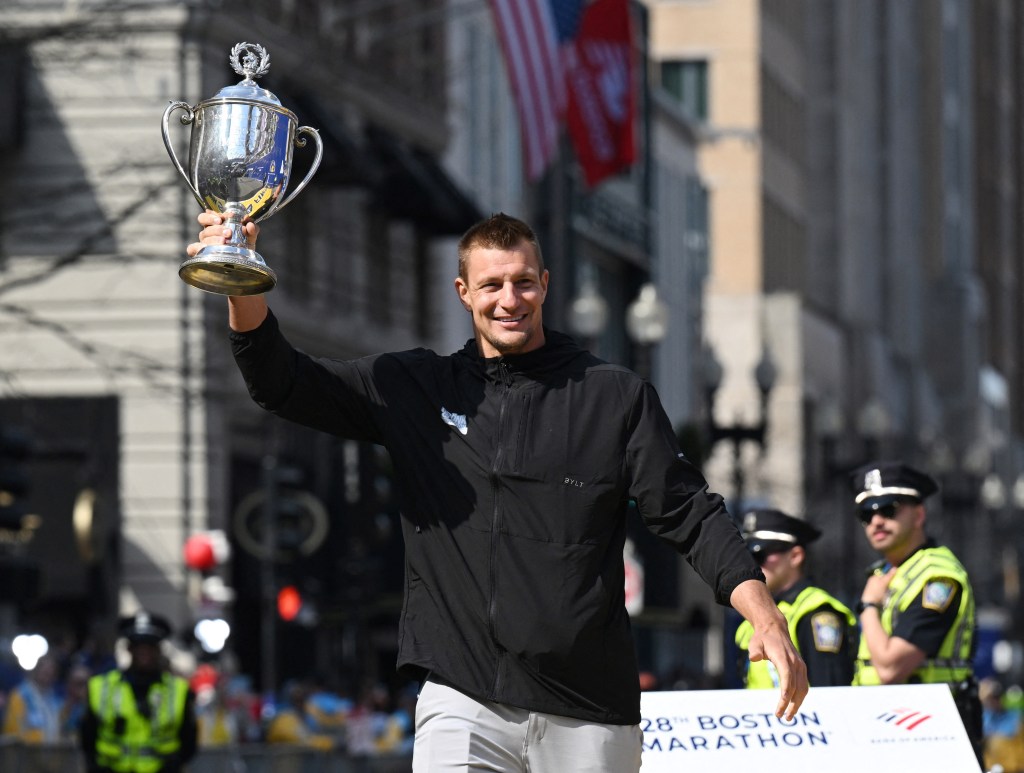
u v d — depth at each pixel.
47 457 65.81
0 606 50.78
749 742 15.72
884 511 20.66
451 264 89.56
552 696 12.76
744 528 21.56
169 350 64.62
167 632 31.09
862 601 20.52
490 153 95.06
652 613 72.94
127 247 63.75
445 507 12.98
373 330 80.06
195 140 13.09
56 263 46.69
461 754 12.73
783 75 175.12
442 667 12.86
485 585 12.83
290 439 68.19
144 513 65.44
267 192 13.01
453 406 13.12
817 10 196.12
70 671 51.62
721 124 163.25
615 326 116.12
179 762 31.09
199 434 65.50
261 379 13.07
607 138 77.25
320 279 75.06
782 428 158.12
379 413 13.23
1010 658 140.25
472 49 92.38
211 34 64.31
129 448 65.56
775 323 160.25
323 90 72.25
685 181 136.00
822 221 194.00
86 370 65.44
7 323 62.97
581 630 12.73
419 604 13.06
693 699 15.88
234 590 65.88
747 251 161.88
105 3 52.34
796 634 20.48
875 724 15.83
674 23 163.88
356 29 77.19
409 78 82.69
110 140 64.19
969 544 160.62
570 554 12.80
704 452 84.31
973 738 20.27
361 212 79.25
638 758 13.09
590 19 75.94
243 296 12.86
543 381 13.08
